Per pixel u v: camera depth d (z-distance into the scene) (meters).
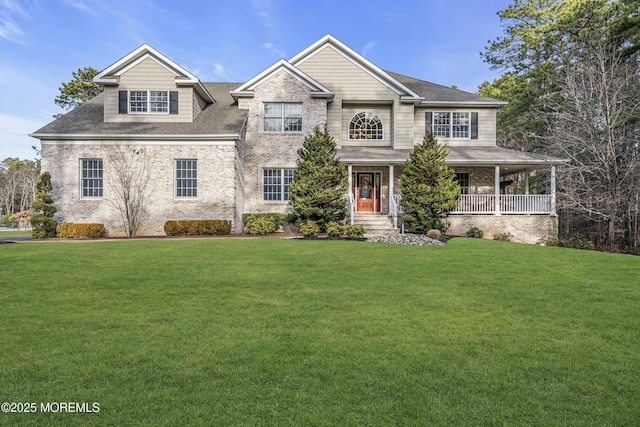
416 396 3.36
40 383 3.56
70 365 3.95
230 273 8.66
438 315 5.69
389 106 22.72
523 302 6.43
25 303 6.29
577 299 6.65
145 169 19.00
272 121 21.36
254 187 21.12
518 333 4.96
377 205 22.00
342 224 18.56
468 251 12.30
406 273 8.73
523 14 31.17
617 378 3.72
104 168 18.97
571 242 18.22
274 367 3.90
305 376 3.71
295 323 5.31
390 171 19.66
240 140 19.98
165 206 19.05
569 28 25.62
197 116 21.06
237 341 4.62
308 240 15.37
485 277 8.38
